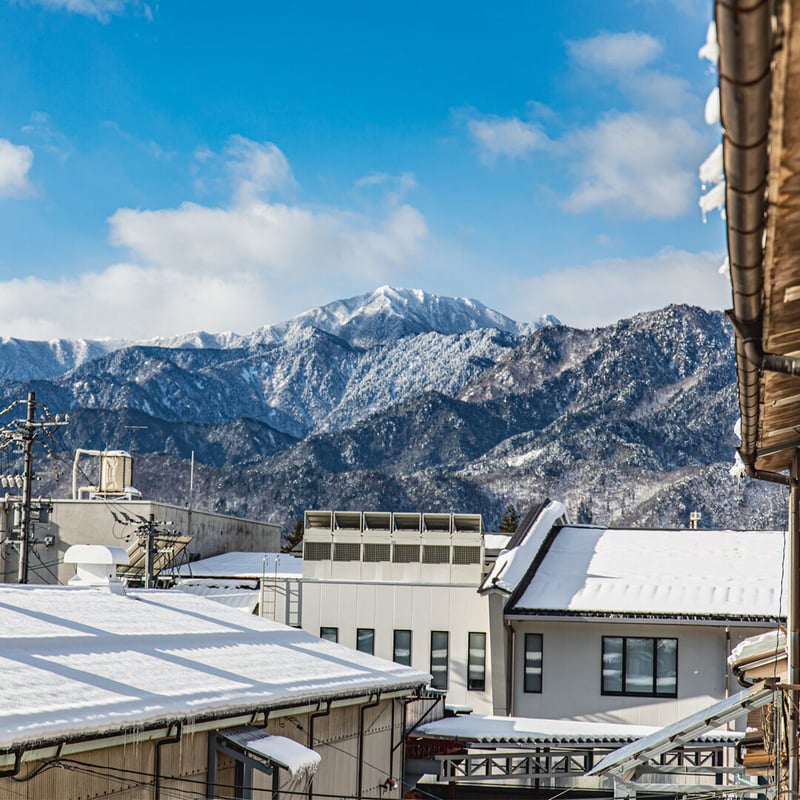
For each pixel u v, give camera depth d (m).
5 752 12.01
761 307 5.63
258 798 18.69
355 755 23.22
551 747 27.70
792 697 11.81
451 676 36.56
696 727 16.08
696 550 40.66
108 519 47.88
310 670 21.41
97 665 16.16
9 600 19.05
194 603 24.83
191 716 15.55
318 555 38.06
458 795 30.30
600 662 35.16
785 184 4.30
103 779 14.39
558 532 44.03
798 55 3.46
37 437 35.38
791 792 11.62
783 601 34.78
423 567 37.44
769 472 11.44
